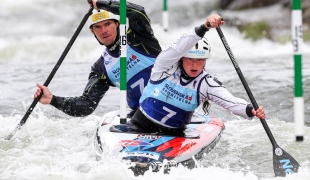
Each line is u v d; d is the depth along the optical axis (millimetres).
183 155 20891
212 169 19984
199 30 20656
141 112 22938
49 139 25094
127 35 25266
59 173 19734
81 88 37562
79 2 91375
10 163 21156
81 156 22250
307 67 43562
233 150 24359
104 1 24516
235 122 29469
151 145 21438
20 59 61719
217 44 60594
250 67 44938
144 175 19281
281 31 70125
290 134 26797
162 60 21688
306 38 64750
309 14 71250
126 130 22875
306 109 32531
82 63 48094
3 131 26312
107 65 25562
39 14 86812
